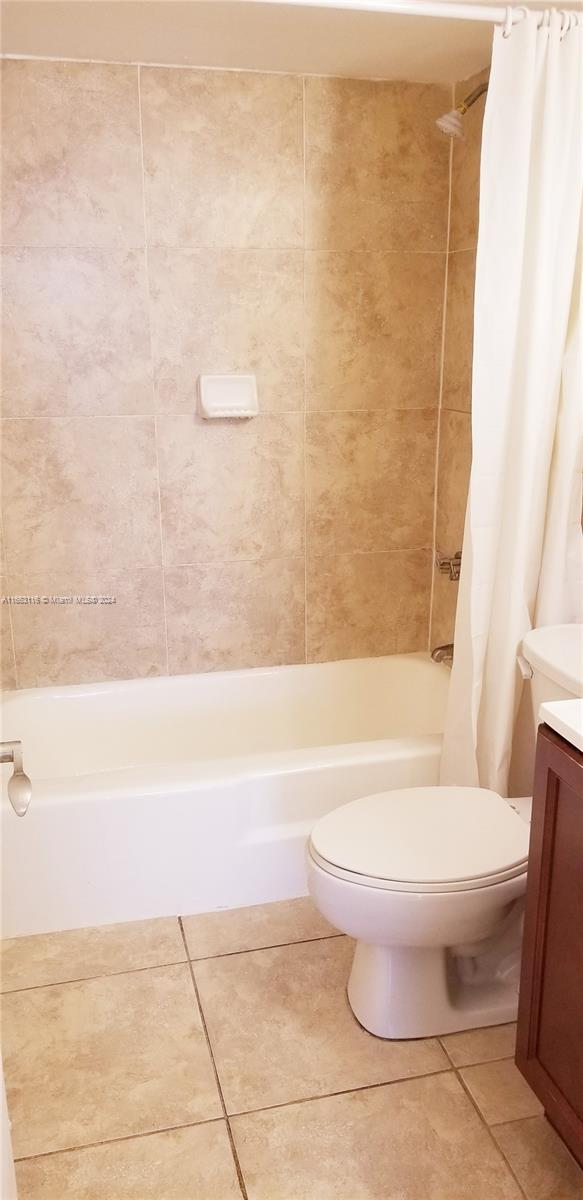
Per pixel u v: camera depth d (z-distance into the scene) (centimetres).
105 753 271
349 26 204
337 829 178
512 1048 180
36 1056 177
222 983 197
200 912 222
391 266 260
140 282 243
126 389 250
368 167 250
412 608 294
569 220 191
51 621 264
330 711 288
